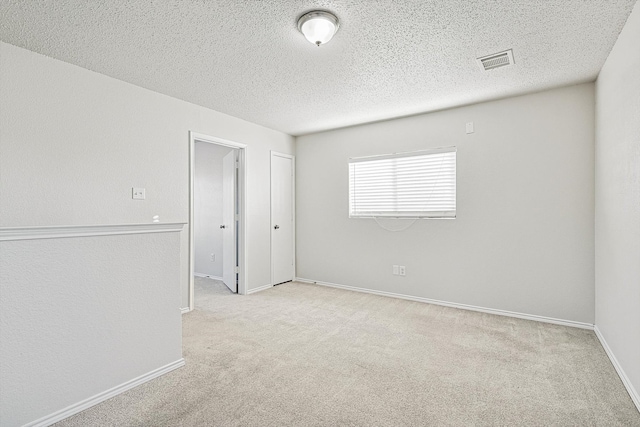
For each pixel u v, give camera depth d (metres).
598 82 2.74
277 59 2.51
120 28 2.08
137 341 1.98
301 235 4.94
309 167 4.84
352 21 2.00
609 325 2.40
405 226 3.96
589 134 2.93
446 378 2.07
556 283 3.08
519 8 1.87
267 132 4.51
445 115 3.68
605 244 2.52
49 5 1.83
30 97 2.35
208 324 3.05
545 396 1.87
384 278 4.13
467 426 1.61
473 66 2.62
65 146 2.54
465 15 1.94
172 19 1.98
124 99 2.93
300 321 3.14
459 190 3.59
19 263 1.54
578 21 1.99
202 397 1.85
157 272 2.09
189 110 3.49
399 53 2.41
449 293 3.66
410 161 3.93
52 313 1.64
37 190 2.38
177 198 3.36
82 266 1.75
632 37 1.87
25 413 1.54
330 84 3.00
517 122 3.26
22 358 1.54
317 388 1.95
